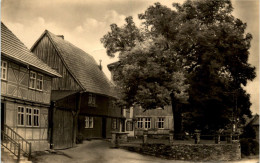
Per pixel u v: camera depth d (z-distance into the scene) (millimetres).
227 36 34812
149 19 33906
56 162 21641
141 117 44594
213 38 34656
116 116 42438
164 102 29672
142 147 27875
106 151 27281
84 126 33938
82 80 33250
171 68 30469
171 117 43562
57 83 32281
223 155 29688
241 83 36656
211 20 35500
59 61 32250
